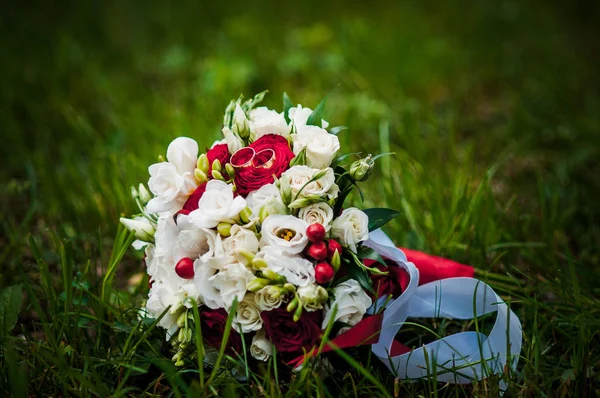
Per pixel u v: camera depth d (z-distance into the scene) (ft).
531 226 3.75
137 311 2.93
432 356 2.64
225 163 2.71
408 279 2.79
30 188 4.00
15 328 3.13
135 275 3.45
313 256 2.55
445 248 3.42
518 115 4.87
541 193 3.63
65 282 2.88
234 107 2.89
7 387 2.70
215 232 2.62
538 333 2.93
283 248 2.55
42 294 3.27
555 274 3.33
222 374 2.67
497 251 3.48
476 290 2.80
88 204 3.78
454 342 2.79
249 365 2.71
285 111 2.96
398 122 4.77
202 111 4.60
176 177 2.67
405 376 2.75
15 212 3.95
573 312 3.06
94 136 4.59
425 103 5.19
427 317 3.07
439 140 4.71
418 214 3.58
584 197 3.98
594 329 2.93
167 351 2.85
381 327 2.69
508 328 2.69
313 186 2.61
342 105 4.96
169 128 4.33
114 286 3.22
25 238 3.64
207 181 2.68
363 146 4.29
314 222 2.58
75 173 3.99
